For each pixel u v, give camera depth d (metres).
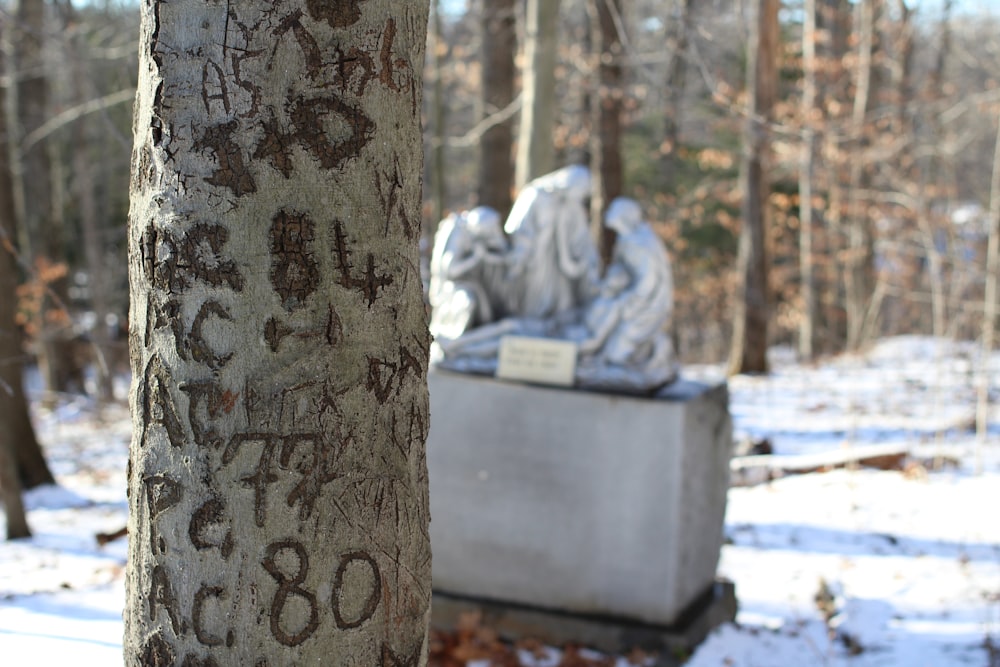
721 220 18.98
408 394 1.60
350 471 1.51
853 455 7.76
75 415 13.28
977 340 12.99
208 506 1.47
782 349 22.38
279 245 1.46
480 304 5.36
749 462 7.98
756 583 5.73
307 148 1.46
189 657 1.50
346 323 1.50
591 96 14.63
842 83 15.06
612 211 5.19
